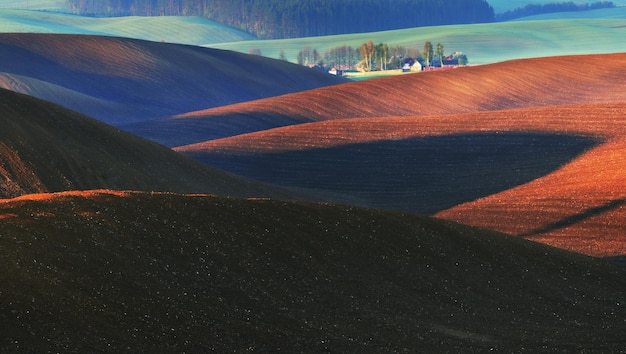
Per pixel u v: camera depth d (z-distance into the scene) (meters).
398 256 85.50
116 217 69.69
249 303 64.00
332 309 68.19
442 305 76.75
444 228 97.44
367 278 77.81
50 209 66.69
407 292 77.50
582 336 73.06
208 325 56.75
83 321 50.16
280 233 80.38
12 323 46.69
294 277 72.50
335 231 85.62
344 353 57.78
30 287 51.38
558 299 86.81
